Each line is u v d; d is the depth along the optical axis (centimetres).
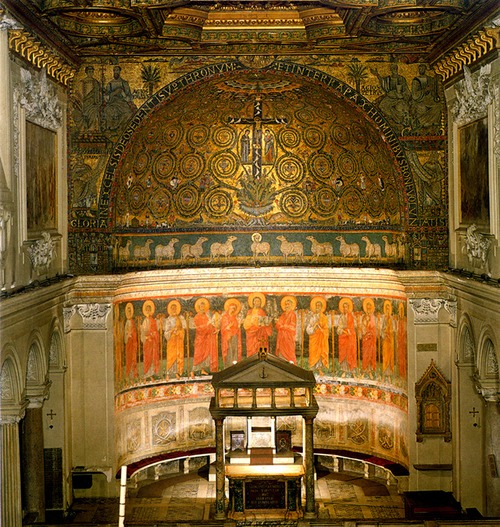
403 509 2436
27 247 2041
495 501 2338
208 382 2811
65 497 2408
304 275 2783
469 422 2392
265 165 2812
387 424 2680
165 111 2581
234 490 2331
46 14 1997
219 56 2477
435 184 2519
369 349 2738
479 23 2025
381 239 2733
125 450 2617
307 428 2319
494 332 2047
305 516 2311
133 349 2662
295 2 2152
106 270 2500
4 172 1839
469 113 2236
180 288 2762
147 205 2722
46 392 2203
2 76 1816
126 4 1975
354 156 2731
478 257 2186
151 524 1939
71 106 2480
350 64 2502
